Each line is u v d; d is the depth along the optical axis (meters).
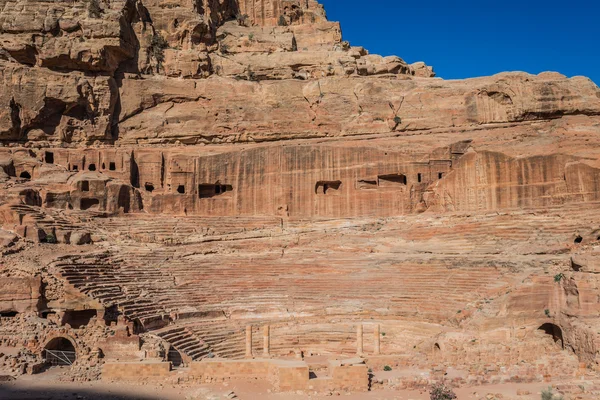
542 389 30.02
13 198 55.59
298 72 73.94
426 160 61.69
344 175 63.00
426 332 43.41
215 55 75.06
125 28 69.44
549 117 63.75
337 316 47.28
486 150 58.69
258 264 54.31
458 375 33.31
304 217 62.47
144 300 45.41
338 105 68.00
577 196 53.75
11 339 37.44
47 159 66.06
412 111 66.56
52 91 66.12
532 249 49.00
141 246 55.56
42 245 49.34
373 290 49.56
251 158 65.06
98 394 31.09
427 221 57.47
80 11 68.19
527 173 56.56
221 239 59.03
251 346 41.41
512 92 64.44
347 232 59.03
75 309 40.94
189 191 65.12
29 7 67.56
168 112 69.62
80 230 54.78
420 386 32.84
